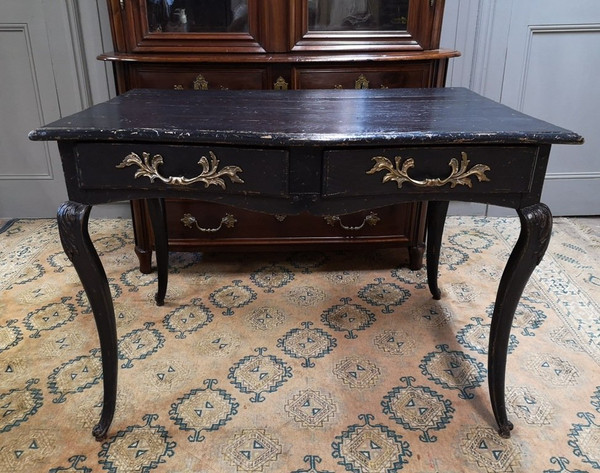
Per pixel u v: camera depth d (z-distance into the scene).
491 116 1.03
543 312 1.58
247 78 1.61
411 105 1.16
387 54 1.60
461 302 1.66
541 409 1.17
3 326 1.50
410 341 1.45
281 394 1.23
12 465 1.02
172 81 1.61
